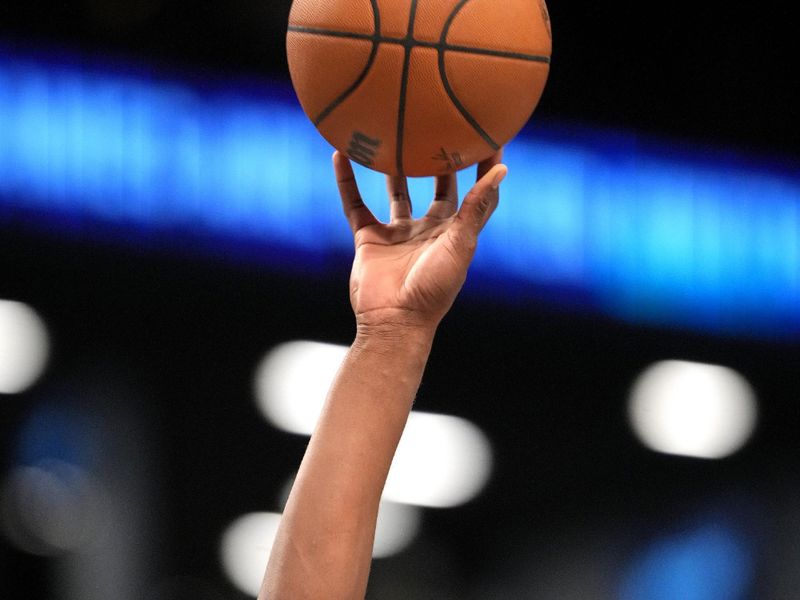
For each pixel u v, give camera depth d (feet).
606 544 37.52
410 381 9.39
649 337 43.73
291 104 44.21
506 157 44.96
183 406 40.75
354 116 11.10
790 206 45.44
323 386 41.52
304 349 42.63
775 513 38.50
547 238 44.32
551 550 37.45
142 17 44.16
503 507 38.83
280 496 38.58
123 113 43.93
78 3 43.88
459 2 10.87
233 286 43.47
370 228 10.40
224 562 36.55
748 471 40.09
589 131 45.70
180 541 37.09
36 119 43.55
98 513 37.11
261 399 41.16
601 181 45.37
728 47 46.34
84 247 43.42
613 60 46.26
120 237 43.60
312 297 43.32
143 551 36.73
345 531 8.84
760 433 41.47
